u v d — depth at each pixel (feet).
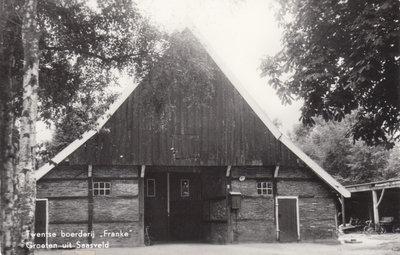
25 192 31.94
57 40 47.34
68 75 50.01
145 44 48.65
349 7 43.83
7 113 38.42
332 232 70.90
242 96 70.64
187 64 49.16
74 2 45.83
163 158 65.31
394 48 40.06
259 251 56.80
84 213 62.23
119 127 63.98
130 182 64.49
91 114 53.57
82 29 47.34
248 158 68.90
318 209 71.05
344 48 44.88
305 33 46.70
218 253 54.65
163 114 54.85
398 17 39.58
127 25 48.16
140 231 63.72
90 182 62.80
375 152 133.80
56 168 62.34
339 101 45.19
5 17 38.09
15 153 37.78
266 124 70.69
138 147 64.39
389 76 43.75
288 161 70.44
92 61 50.49
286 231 69.00
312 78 43.96
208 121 68.28
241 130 69.51
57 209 61.62
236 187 68.49
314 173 71.92
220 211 68.95
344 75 43.52
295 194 70.64
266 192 69.82
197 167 68.39
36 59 34.35
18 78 45.06
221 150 68.03
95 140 62.69
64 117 51.78
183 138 66.69
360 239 78.59
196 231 74.69
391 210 107.86
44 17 44.98
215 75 69.87
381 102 46.83
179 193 75.00
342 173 142.72
